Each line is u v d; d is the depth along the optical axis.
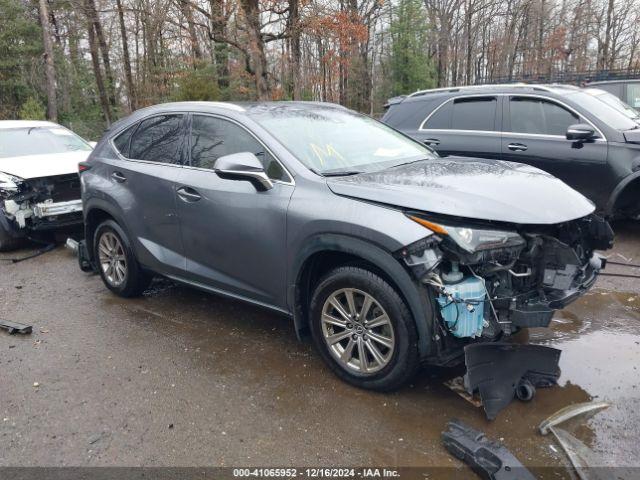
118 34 31.02
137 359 3.89
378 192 3.15
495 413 2.94
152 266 4.64
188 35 23.55
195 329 4.38
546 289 3.13
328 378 3.52
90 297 5.23
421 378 3.44
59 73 28.59
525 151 6.47
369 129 4.48
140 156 4.70
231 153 3.95
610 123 6.05
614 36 41.16
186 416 3.16
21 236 6.95
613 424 2.91
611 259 5.71
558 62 40.25
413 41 33.09
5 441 2.99
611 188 5.94
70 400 3.38
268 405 3.24
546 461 2.65
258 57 18.67
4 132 7.93
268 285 3.72
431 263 2.85
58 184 6.91
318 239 3.27
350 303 3.28
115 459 2.81
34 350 4.10
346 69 26.86
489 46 41.59
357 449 2.81
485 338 3.07
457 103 7.13
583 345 3.84
